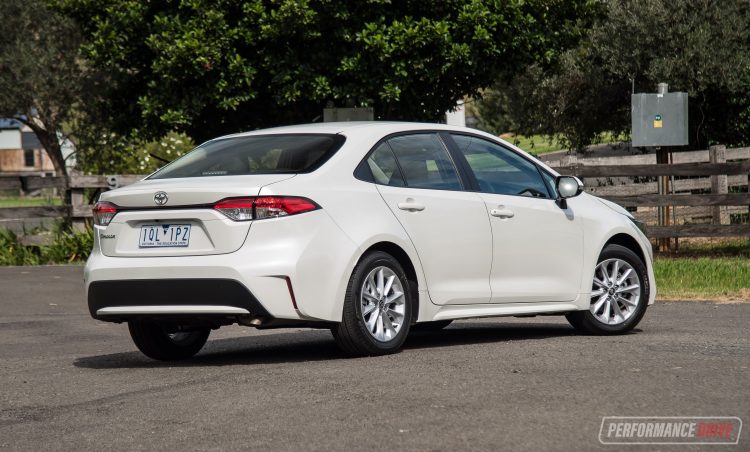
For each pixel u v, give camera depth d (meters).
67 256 21.02
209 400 7.17
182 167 9.35
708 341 9.34
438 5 19.62
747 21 24.03
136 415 6.83
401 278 9.07
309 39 19.72
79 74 37.28
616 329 10.60
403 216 9.15
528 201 10.14
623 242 11.02
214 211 8.47
